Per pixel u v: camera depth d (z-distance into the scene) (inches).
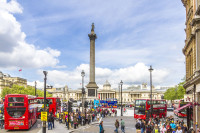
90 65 4493.1
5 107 1523.1
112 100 5319.9
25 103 1539.1
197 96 1359.5
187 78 1720.0
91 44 4493.1
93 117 2380.7
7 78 7194.9
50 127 1822.1
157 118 1962.4
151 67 2228.1
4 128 1551.4
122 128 1557.6
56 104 2438.5
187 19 1672.0
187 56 1755.7
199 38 1315.2
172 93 5497.1
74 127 1790.1
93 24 4552.2
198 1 1284.4
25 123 1530.5
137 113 2379.4
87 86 4441.4
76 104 5310.0
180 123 1440.7
